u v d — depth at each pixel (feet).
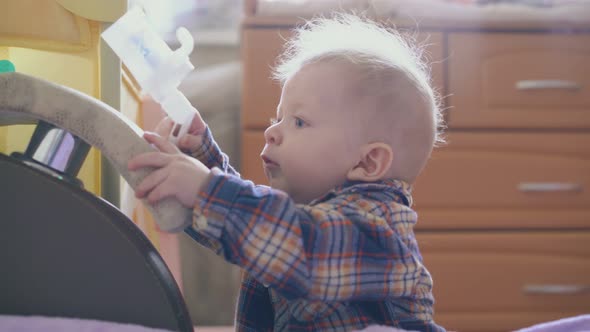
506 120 6.45
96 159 3.01
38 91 2.23
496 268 6.42
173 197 2.23
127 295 2.24
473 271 6.41
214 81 7.92
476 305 6.40
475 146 6.43
